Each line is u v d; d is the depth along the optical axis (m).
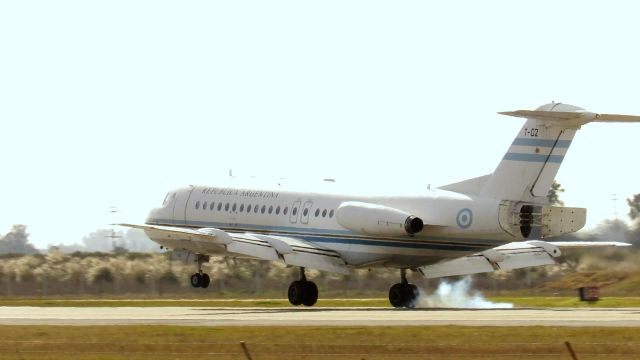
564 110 137.75
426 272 153.75
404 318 121.31
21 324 118.19
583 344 93.75
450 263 153.25
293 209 163.38
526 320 116.69
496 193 142.50
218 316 129.12
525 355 89.12
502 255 152.12
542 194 139.50
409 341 97.44
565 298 191.12
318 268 154.88
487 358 88.06
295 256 153.88
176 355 91.06
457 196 145.88
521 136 141.25
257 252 150.62
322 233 158.50
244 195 171.00
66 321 121.62
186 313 137.38
